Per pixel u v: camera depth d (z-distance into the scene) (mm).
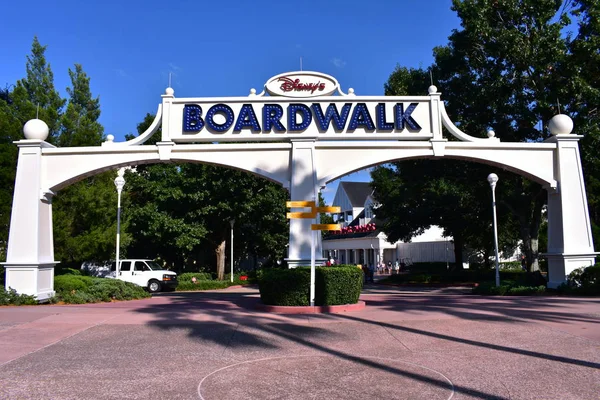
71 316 11445
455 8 21766
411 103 15547
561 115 16141
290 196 14938
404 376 6230
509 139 22156
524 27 20641
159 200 28297
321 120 15203
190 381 6133
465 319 10383
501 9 20844
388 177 34781
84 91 39938
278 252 34844
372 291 24609
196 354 7566
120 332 9461
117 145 15117
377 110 15414
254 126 15227
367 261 53188
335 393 5590
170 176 28281
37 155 14914
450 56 22938
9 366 6945
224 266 33656
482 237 36219
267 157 15242
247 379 6180
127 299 16547
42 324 10359
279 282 12297
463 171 23969
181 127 15391
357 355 7387
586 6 20094
